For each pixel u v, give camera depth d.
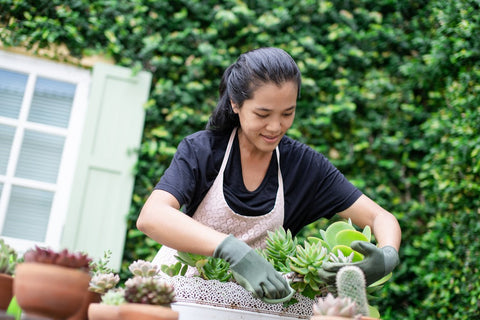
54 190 3.17
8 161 3.17
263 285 0.95
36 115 3.25
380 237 1.24
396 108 3.40
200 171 1.27
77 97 3.31
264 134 1.19
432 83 3.32
